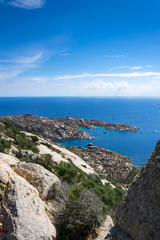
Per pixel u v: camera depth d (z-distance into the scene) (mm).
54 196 11422
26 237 6914
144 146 183500
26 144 44344
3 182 8406
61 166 25312
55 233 8750
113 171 87188
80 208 10312
